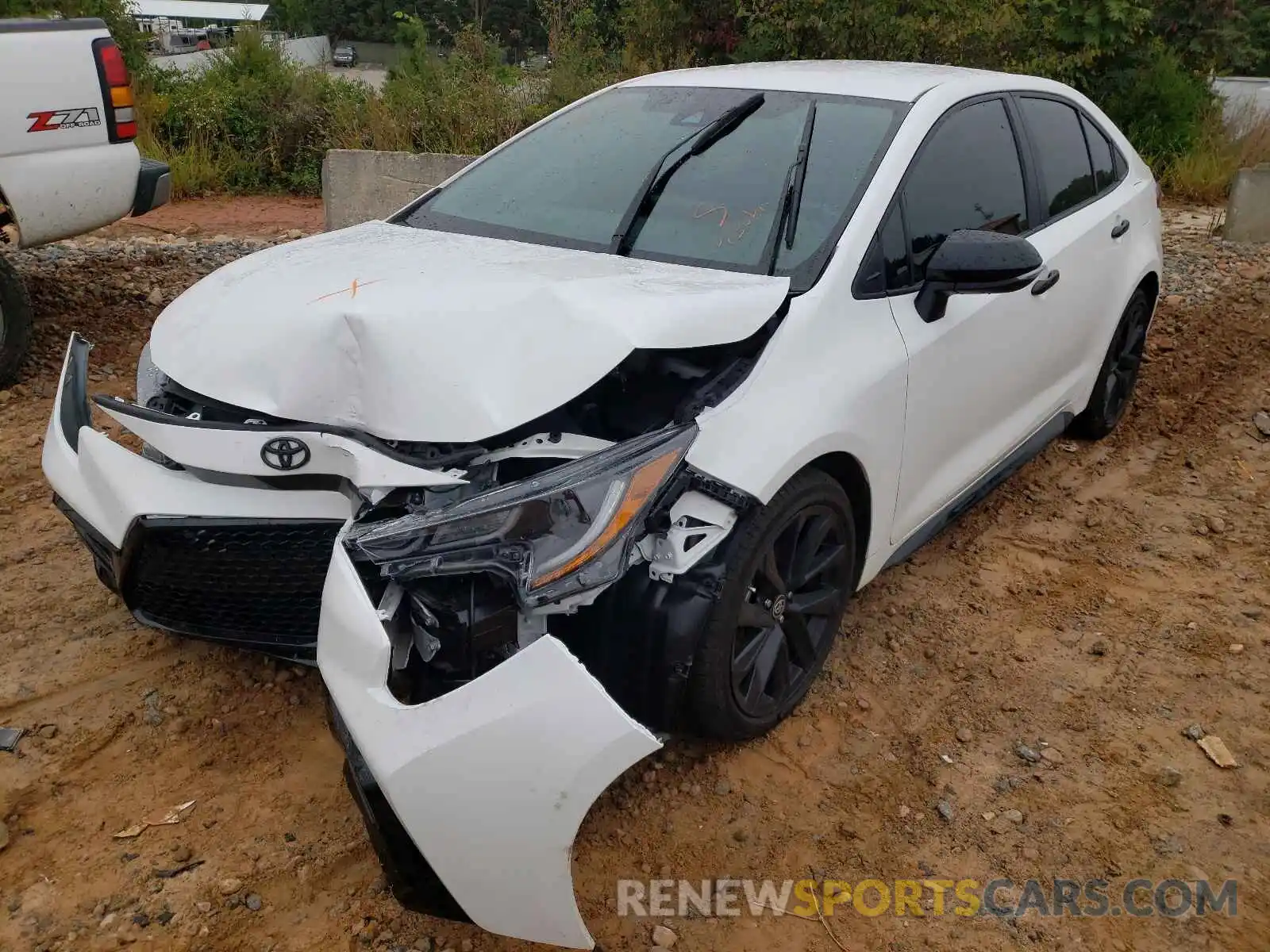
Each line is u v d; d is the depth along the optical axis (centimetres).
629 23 1135
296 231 889
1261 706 324
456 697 205
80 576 367
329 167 838
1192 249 872
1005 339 365
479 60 1112
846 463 296
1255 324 683
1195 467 490
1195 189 1163
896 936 245
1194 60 1537
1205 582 393
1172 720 318
